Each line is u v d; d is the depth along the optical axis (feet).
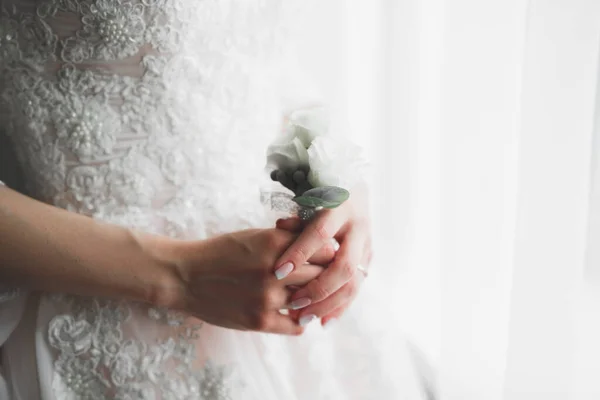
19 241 2.17
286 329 2.31
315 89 2.68
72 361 2.30
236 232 2.28
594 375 2.39
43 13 2.24
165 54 2.30
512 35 2.46
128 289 2.23
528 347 2.36
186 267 2.24
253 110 2.45
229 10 2.37
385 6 3.01
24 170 2.40
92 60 2.27
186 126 2.34
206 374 2.34
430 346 3.07
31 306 2.34
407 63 2.97
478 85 2.51
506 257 2.52
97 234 2.23
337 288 2.32
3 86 2.31
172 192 2.36
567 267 2.31
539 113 2.29
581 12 2.23
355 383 2.56
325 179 2.22
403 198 3.10
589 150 2.27
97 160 2.30
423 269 3.11
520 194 2.34
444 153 2.61
